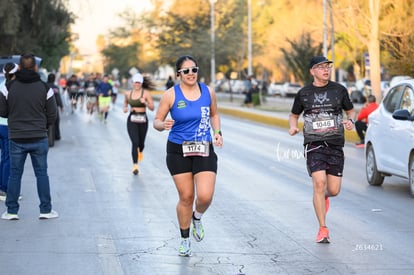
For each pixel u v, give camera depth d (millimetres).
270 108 107938
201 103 18828
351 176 36750
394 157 31109
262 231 22875
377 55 71125
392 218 25250
